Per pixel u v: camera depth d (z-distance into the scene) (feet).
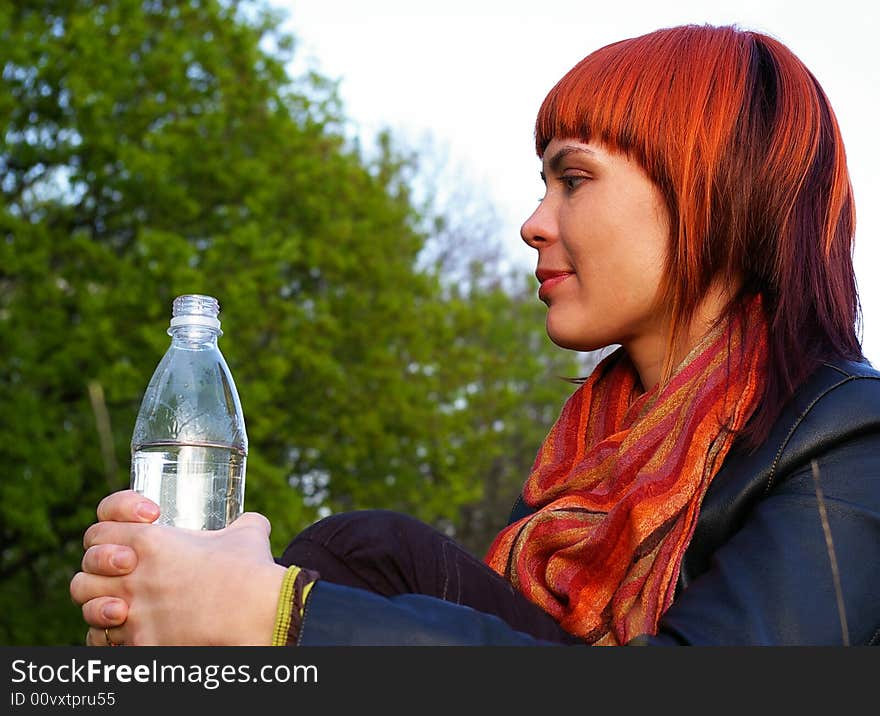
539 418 81.20
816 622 3.24
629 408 4.59
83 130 43.01
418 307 59.00
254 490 43.62
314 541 3.66
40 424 40.91
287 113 51.21
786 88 4.52
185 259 43.01
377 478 55.01
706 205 4.32
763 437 3.84
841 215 4.61
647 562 3.84
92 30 43.01
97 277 43.50
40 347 41.42
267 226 49.24
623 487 4.16
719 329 4.28
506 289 91.81
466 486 60.59
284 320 49.70
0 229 42.04
